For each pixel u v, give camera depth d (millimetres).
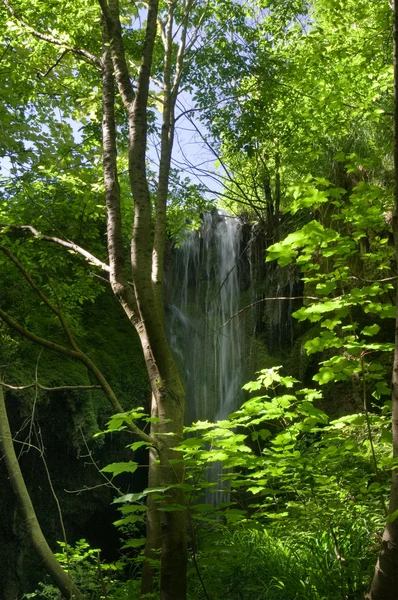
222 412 13844
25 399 10039
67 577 4562
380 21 7344
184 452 4008
